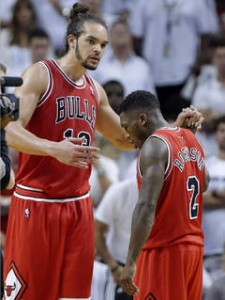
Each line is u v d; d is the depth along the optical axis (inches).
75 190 750.5
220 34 1480.1
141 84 1350.9
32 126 740.0
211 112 1286.9
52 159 740.0
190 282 728.3
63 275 749.3
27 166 745.6
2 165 605.9
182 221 713.6
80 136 751.7
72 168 746.2
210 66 1379.2
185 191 713.6
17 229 749.9
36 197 744.3
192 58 1421.0
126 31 1357.0
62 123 741.3
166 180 701.3
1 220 1083.9
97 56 731.4
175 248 710.5
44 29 1400.1
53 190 741.9
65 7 1443.2
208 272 1103.0
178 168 703.7
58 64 747.4
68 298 746.8
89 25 728.3
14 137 699.4
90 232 759.1
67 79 744.3
